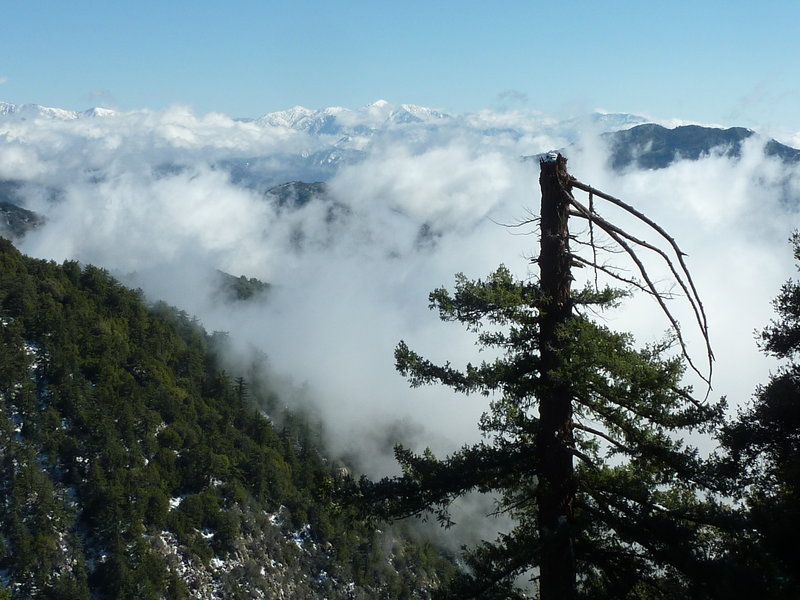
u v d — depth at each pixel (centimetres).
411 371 1054
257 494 9819
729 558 871
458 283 1055
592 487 1027
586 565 1020
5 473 8281
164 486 9125
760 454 1173
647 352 1032
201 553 8631
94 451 8950
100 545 8075
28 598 7212
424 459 1064
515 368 1012
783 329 1373
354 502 1033
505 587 964
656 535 952
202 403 10781
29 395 9206
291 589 8838
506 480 1034
